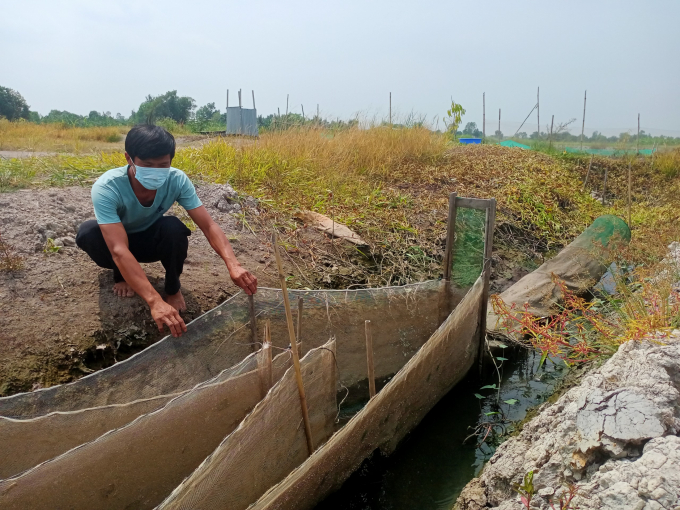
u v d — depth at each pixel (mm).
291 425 2676
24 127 16656
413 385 3352
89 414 2455
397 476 3207
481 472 3227
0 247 3633
